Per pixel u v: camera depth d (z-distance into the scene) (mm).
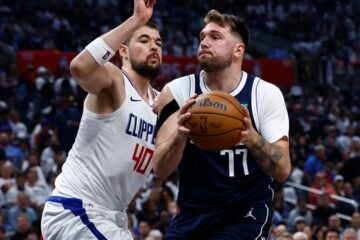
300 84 43062
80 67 9391
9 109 29297
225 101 8102
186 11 49406
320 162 29266
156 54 10156
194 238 8891
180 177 8945
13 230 20281
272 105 8742
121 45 10086
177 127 8250
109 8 45875
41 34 40281
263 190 8883
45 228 10148
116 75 9852
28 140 27562
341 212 24984
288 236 18156
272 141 8633
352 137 34875
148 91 10359
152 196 21703
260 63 40688
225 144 8070
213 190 8773
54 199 10086
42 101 31500
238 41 8766
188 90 8875
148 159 10219
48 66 35281
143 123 10094
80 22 43938
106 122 9930
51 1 44125
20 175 21766
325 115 39344
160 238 18453
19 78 34656
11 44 39062
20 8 42938
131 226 19641
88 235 9938
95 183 10016
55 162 23641
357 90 45969
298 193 27094
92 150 10016
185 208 8938
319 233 20875
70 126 25469
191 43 44031
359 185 26750
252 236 8750
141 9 9438
